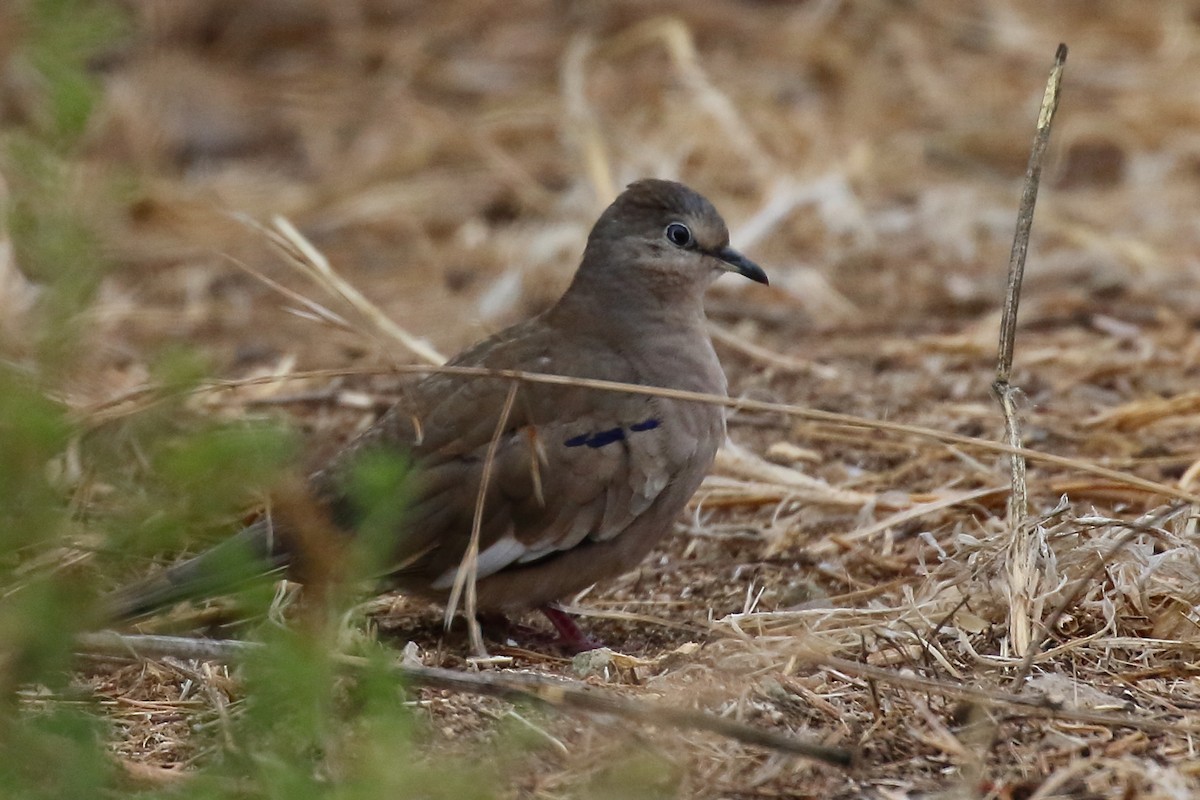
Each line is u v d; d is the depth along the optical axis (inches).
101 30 285.6
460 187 792.3
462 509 398.9
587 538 410.9
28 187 281.4
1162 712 340.8
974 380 576.7
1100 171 816.3
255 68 923.4
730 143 797.9
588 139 771.4
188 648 329.1
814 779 315.9
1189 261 690.8
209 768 306.5
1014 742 326.3
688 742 327.3
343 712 334.3
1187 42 927.7
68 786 279.6
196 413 378.0
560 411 411.5
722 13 956.0
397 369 367.2
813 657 340.2
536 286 684.7
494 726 340.2
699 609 429.1
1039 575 385.1
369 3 975.0
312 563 343.3
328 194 784.9
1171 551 390.0
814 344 631.8
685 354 438.0
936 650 366.0
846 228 729.6
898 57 920.3
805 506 481.4
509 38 941.2
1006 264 705.6
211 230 756.6
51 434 274.8
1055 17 975.0
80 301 280.7
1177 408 525.3
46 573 357.4
